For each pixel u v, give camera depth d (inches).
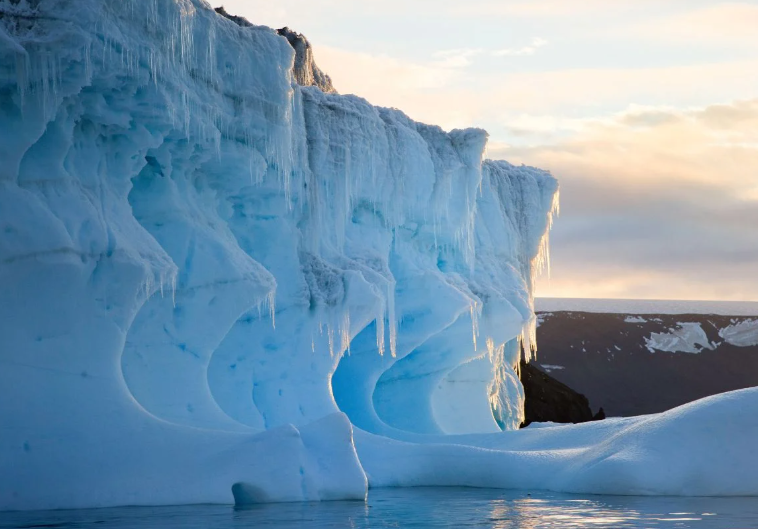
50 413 508.4
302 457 563.2
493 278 1122.7
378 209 944.3
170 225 661.3
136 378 619.5
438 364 1063.0
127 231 582.9
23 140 524.1
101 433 517.3
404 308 983.0
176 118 614.9
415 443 792.9
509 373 1353.3
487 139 1067.9
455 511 528.7
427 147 1015.0
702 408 650.8
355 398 948.0
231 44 695.1
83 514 474.0
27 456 493.0
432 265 1030.4
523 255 1234.6
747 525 466.0
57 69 527.5
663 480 612.1
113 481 504.7
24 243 511.5
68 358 524.4
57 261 518.9
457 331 1038.4
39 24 528.7
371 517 498.0
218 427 625.6
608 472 620.7
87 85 544.4
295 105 814.5
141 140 608.4
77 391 522.6
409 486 709.3
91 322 536.1
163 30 605.3
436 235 1039.6
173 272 595.8
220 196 746.2
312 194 829.2
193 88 652.1
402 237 1003.9
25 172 533.0
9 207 514.3
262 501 542.6
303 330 792.3
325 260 842.2
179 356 645.9
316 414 780.0
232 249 692.7
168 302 640.4
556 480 660.1
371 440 756.0
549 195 1266.0
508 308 1090.1
